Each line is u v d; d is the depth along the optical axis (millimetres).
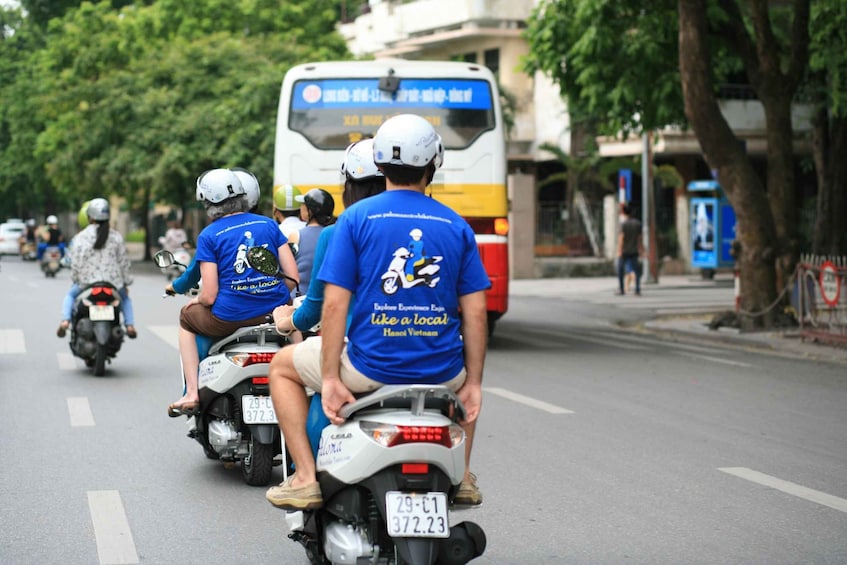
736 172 17828
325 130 15562
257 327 7391
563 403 10984
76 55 47094
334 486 4773
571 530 6445
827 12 18391
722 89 35094
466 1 41219
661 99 19578
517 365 14055
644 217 31797
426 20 43250
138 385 12047
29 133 56344
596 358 14891
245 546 6137
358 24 49875
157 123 39906
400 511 4551
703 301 25453
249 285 7551
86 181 43750
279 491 5051
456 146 15531
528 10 41125
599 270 35719
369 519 4836
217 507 6996
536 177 43094
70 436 9242
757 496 7270
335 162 15531
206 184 7613
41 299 24828
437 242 4711
